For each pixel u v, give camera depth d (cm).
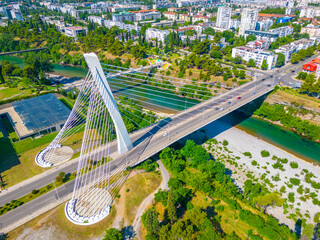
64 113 15225
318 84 15988
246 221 8662
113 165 10712
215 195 9750
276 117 15812
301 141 14150
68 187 9831
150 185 10150
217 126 15762
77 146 12394
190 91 19350
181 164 11031
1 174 10712
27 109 15600
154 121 14612
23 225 8394
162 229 7606
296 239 8100
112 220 8712
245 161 12400
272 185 10775
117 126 10531
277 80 19362
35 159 11562
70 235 8175
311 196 10250
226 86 19388
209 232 7669
